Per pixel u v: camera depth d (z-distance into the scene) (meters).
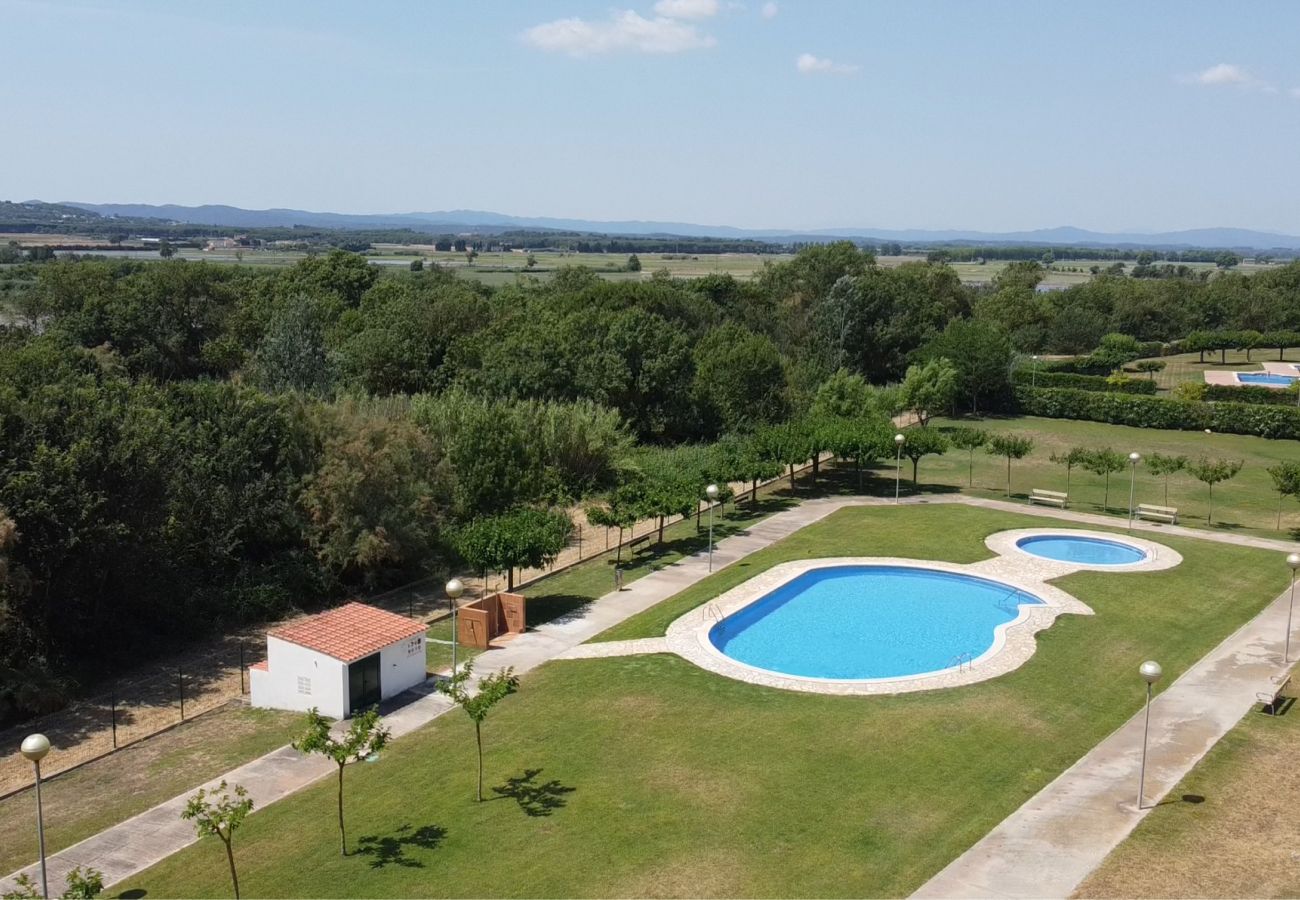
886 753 21.95
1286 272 127.69
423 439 39.06
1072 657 27.91
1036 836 18.41
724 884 16.91
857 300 85.75
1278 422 64.94
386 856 18.02
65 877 17.89
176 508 32.84
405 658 26.53
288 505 35.06
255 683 26.28
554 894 16.69
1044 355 107.00
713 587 34.75
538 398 60.50
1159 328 113.00
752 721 23.77
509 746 22.69
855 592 35.34
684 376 64.88
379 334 66.00
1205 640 29.30
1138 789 20.23
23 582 25.70
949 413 76.31
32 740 16.22
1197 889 16.59
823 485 52.34
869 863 17.55
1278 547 39.53
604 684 26.30
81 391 31.38
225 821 15.98
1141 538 40.91
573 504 48.66
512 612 30.80
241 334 75.69
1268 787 20.27
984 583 35.56
